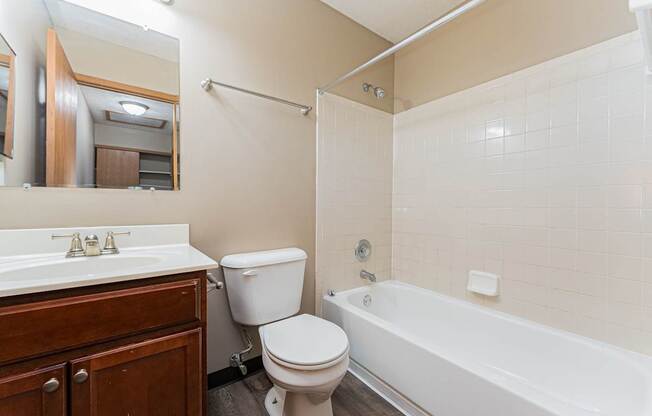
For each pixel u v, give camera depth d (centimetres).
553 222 154
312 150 198
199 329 104
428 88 219
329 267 207
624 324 133
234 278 154
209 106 156
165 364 97
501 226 175
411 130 231
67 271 107
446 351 133
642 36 93
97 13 129
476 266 188
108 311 88
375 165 233
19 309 77
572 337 145
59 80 121
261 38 175
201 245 155
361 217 224
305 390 117
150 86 140
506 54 175
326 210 205
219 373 163
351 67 217
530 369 155
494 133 179
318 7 200
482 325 177
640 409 114
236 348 168
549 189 156
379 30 229
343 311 186
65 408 82
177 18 147
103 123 130
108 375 88
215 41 158
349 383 170
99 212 128
